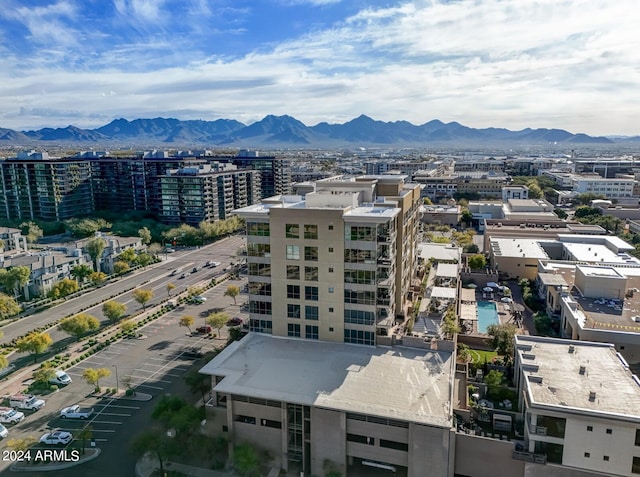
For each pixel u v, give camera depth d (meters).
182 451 60.38
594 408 51.25
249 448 57.53
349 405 55.78
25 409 71.31
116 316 101.94
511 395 66.00
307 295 73.69
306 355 69.19
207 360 86.25
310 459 59.78
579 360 63.75
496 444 54.38
